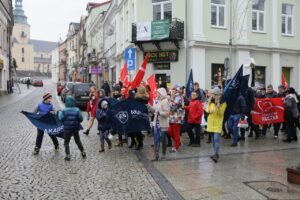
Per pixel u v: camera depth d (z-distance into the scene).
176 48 23.30
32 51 135.25
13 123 17.42
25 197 6.71
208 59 23.50
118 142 12.12
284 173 8.37
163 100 10.03
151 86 14.07
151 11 24.31
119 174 8.35
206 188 7.23
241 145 12.24
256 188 7.20
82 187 7.33
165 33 22.83
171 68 23.58
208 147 11.80
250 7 24.77
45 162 9.50
